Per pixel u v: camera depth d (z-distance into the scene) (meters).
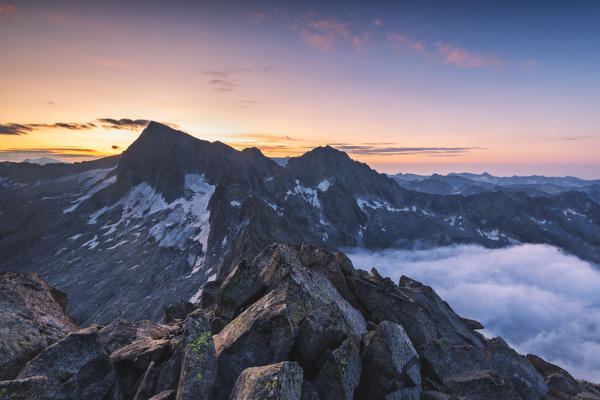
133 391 9.88
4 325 9.91
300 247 20.39
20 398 7.32
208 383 8.98
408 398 10.25
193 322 10.34
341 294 16.67
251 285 14.16
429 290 20.66
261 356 10.10
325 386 9.41
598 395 17.34
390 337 10.84
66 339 9.38
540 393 13.03
